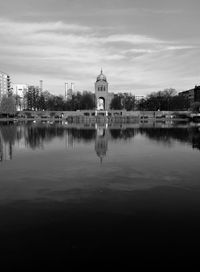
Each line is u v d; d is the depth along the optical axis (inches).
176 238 448.8
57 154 1256.8
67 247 424.2
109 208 570.6
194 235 457.7
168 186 724.0
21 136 2153.1
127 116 7012.8
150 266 378.3
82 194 661.3
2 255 405.1
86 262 387.2
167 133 2425.0
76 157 1172.5
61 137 2065.7
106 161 1076.5
